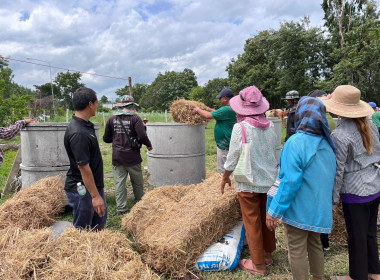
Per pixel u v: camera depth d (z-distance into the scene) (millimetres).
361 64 22344
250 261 3012
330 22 29094
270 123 2908
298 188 2107
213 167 7629
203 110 5188
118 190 4520
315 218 2166
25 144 4559
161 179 5484
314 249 2373
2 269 1995
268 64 34500
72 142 2604
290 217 2215
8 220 3281
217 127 4828
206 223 3004
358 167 2461
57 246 2297
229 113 4672
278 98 35438
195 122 5312
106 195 5430
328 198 2207
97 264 2092
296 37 27250
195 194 3686
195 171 5473
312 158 2143
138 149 4566
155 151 5473
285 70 29125
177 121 5473
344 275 2838
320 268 2381
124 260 2338
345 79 22922
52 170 4535
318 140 2168
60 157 4574
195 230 2904
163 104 68938
